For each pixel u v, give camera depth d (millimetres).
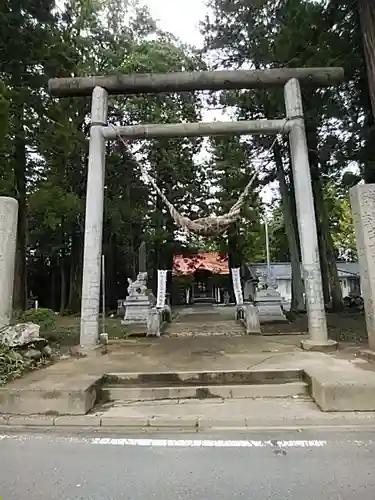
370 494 2723
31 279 26375
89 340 7660
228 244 26281
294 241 16781
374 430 4004
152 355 7254
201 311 21297
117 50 17641
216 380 5543
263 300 14484
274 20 13070
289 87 8391
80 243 22031
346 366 5652
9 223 6941
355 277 28328
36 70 10836
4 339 6270
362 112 11828
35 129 11469
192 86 8461
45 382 5059
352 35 9891
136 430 4168
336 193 22391
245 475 3055
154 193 22797
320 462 3260
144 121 18984
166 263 26844
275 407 4707
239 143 16453
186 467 3223
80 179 18812
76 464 3318
